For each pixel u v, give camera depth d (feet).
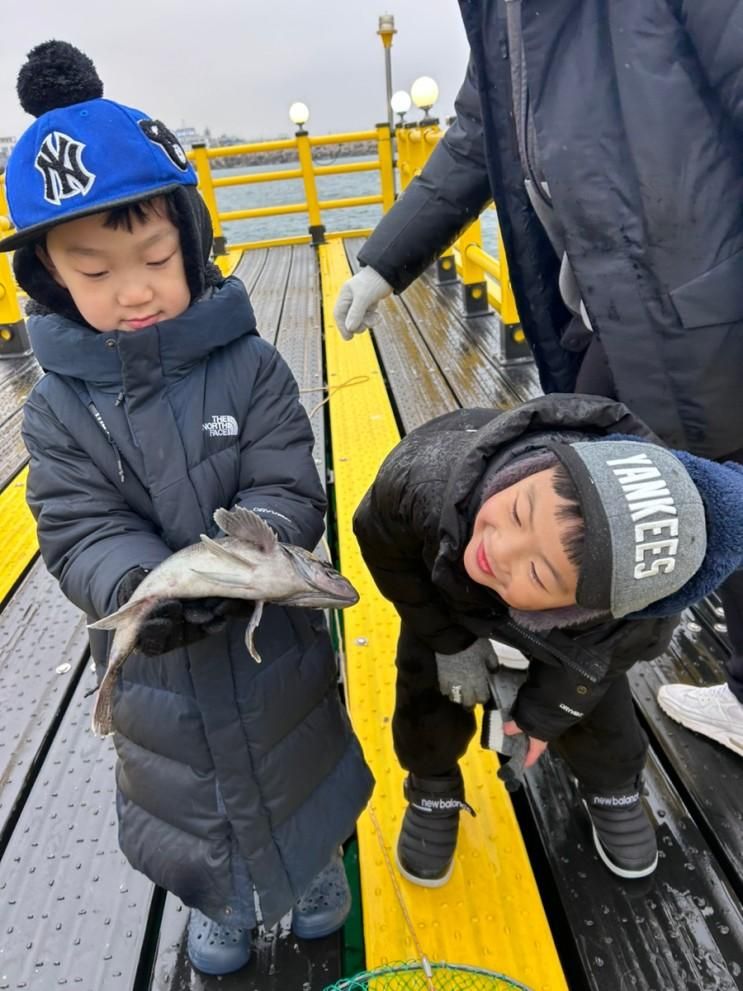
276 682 4.21
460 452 3.76
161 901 5.21
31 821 5.77
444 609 4.20
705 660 6.83
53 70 3.74
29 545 9.46
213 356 4.25
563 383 6.33
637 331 4.60
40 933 4.96
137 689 4.16
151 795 4.32
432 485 3.70
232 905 4.29
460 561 3.52
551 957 4.60
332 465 11.18
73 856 5.47
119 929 4.96
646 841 4.99
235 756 4.11
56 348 3.96
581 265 4.61
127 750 4.37
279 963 4.73
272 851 4.30
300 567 3.50
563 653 3.75
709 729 5.93
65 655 7.56
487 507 3.17
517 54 4.65
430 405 12.34
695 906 4.89
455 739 4.81
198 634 3.52
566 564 2.89
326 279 21.48
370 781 4.95
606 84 4.23
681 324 4.46
